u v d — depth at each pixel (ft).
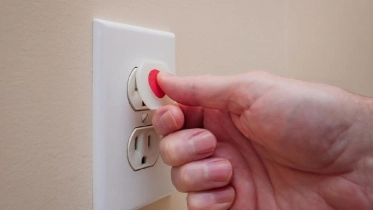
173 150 0.86
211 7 1.08
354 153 0.92
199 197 0.90
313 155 0.92
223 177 0.88
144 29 0.86
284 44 1.43
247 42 1.24
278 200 0.99
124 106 0.82
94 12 0.78
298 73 1.47
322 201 0.97
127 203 0.83
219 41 1.11
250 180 0.99
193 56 1.02
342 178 0.95
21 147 0.68
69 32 0.74
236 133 0.98
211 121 0.96
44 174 0.71
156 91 0.86
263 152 0.98
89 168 0.78
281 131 0.91
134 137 0.84
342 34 1.58
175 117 0.85
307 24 1.50
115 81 0.80
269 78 0.90
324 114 0.90
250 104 0.90
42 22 0.71
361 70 1.62
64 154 0.74
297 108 0.90
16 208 0.68
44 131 0.71
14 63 0.67
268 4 1.34
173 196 0.97
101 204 0.78
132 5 0.85
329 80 1.55
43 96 0.71
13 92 0.67
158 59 0.89
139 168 0.86
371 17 1.63
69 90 0.75
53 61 0.72
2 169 0.66
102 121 0.78
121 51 0.81
